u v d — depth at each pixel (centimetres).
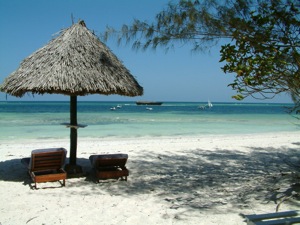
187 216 438
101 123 2112
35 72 546
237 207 474
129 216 437
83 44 591
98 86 542
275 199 507
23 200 494
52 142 1162
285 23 426
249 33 439
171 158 877
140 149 1012
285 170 731
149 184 606
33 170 568
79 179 627
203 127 1936
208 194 543
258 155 948
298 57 412
